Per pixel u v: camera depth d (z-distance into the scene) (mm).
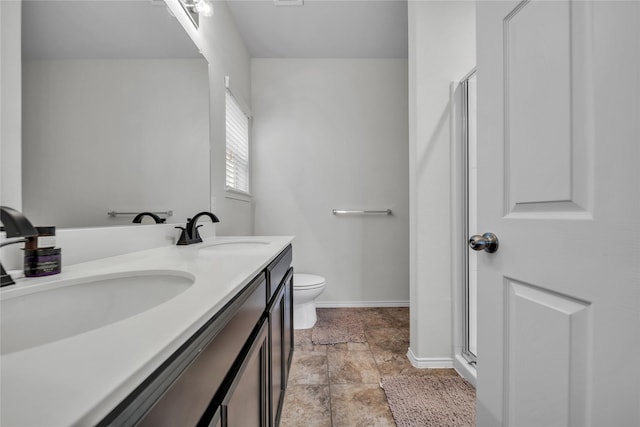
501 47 740
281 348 1289
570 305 568
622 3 476
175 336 318
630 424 464
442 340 1727
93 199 875
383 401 1418
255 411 785
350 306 2855
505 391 729
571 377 561
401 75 2891
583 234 536
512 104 710
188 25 1514
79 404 207
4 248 642
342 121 2883
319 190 2871
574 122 557
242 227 2477
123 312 649
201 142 1621
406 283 2879
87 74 855
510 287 721
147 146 1152
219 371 512
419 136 1710
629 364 465
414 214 1760
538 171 636
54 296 580
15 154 641
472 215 1669
